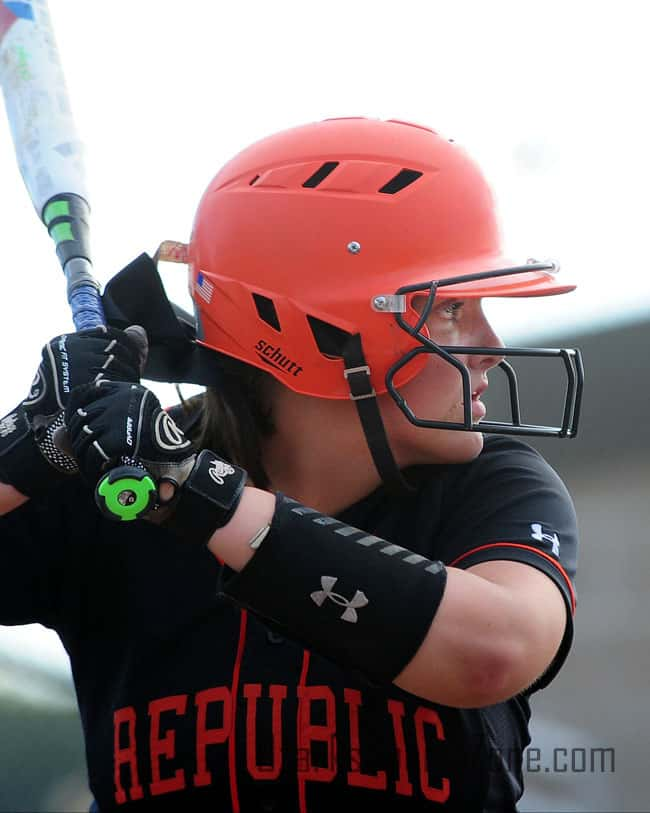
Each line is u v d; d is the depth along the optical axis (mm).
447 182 6578
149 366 6738
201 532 5527
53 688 11648
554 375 27969
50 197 7090
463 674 5418
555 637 5672
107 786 6414
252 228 6570
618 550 24859
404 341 6301
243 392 6703
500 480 6410
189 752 6172
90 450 5645
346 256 6414
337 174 6508
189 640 6332
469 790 6152
